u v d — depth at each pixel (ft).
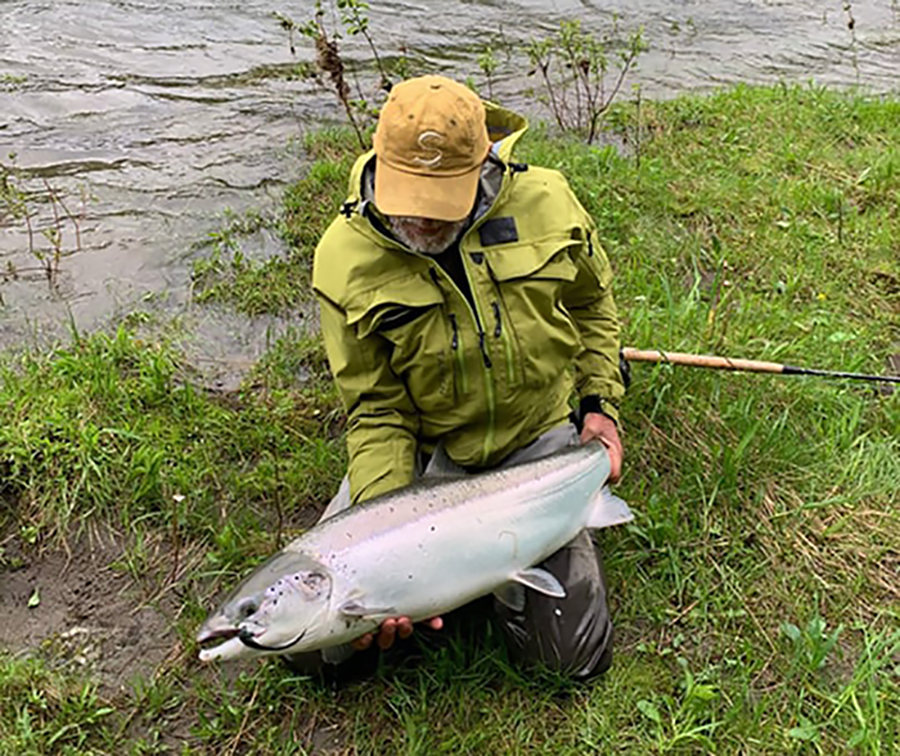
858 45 14.84
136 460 6.29
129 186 10.11
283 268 8.61
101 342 7.41
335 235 5.07
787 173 10.28
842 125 11.30
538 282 5.02
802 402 6.90
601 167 10.04
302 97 12.35
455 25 15.08
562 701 5.02
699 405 6.73
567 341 5.22
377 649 5.18
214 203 9.78
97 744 4.90
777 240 8.95
